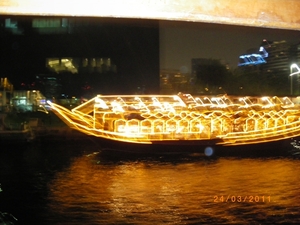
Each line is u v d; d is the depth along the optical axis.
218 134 23.36
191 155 22.91
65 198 12.62
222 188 13.80
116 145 22.95
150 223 9.49
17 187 14.73
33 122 33.19
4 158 23.69
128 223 9.59
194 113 23.25
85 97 35.94
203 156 22.86
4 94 34.97
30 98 36.25
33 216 10.31
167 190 13.75
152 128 22.97
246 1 2.87
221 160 21.66
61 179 16.55
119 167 19.56
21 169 19.52
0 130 30.66
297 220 9.20
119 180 16.05
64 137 31.55
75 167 19.78
